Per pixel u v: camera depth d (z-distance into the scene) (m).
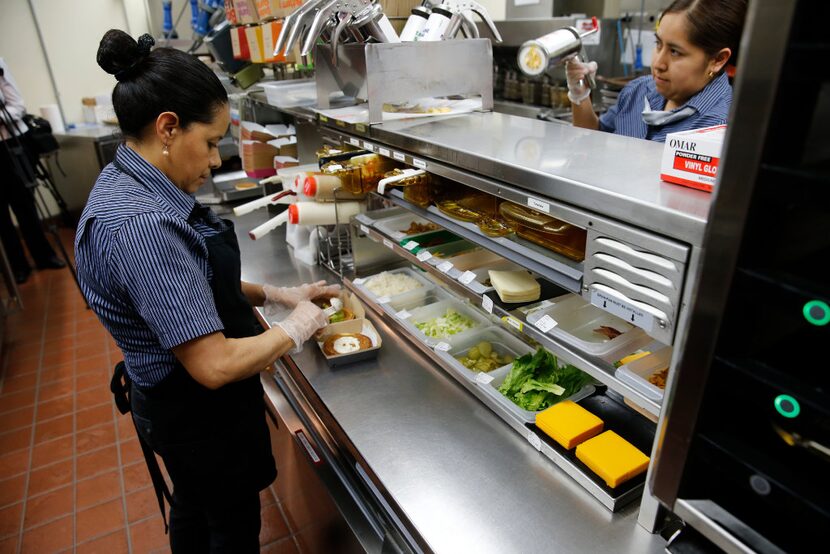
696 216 0.75
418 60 1.55
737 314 0.59
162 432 1.27
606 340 1.14
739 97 0.53
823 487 0.57
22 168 3.97
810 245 0.57
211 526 1.46
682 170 0.89
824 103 0.50
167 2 4.22
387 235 1.67
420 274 1.93
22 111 3.90
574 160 1.08
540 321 1.16
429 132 1.42
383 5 1.90
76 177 4.95
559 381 1.31
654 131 1.79
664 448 0.71
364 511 1.31
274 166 2.70
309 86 2.27
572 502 1.06
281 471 1.91
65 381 3.05
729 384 0.61
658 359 1.04
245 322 1.30
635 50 3.23
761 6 0.49
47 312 3.81
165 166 1.11
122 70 1.03
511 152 1.17
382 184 1.49
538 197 1.03
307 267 2.26
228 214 3.01
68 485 2.34
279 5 2.11
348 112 1.78
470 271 1.40
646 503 0.96
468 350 1.58
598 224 0.91
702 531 0.68
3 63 3.72
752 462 0.61
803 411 0.55
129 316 1.11
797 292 0.52
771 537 0.63
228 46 2.92
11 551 2.04
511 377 1.33
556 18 2.99
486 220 1.29
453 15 1.62
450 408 1.37
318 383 1.49
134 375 1.21
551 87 3.21
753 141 0.52
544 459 1.18
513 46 3.29
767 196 0.53
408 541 1.12
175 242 1.03
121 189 1.05
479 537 1.00
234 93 3.06
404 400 1.41
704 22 1.45
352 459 1.39
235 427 1.32
